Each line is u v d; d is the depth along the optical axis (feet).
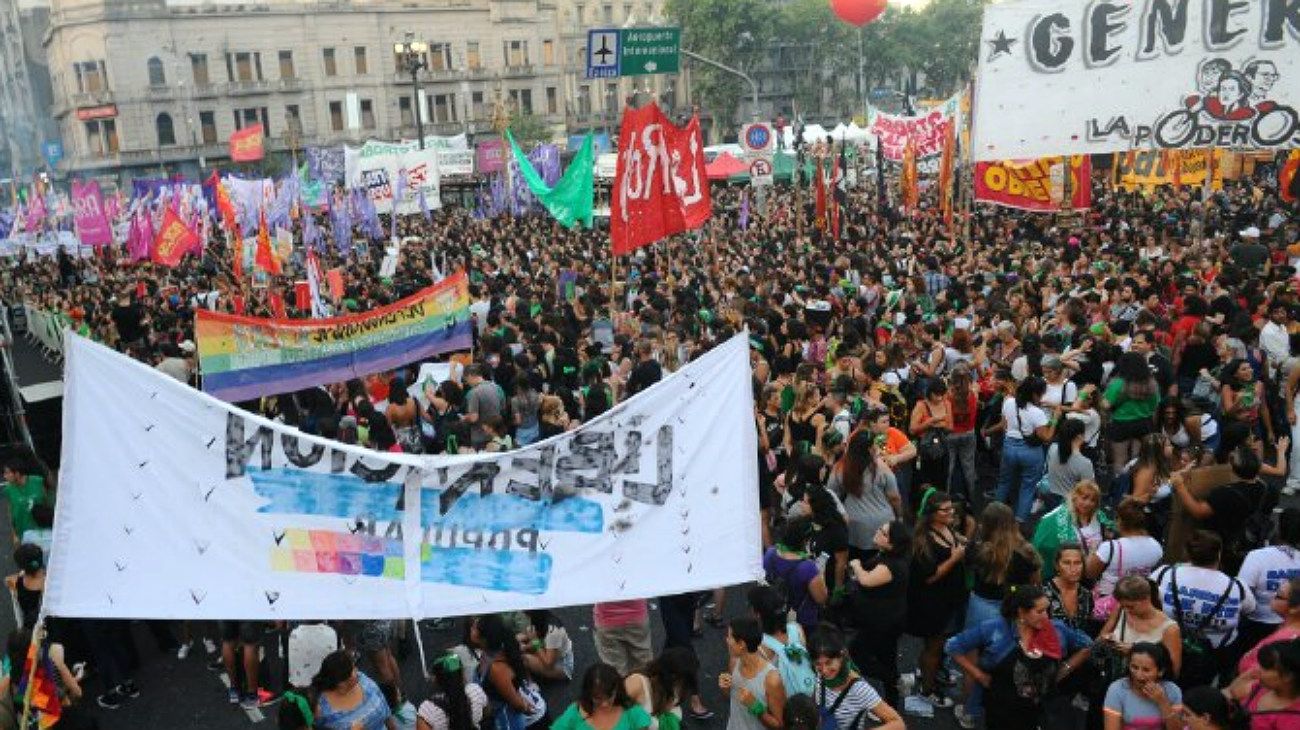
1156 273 49.83
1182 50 41.06
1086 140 43.55
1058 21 43.14
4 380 44.75
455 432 32.22
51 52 257.55
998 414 34.42
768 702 17.66
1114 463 32.42
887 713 17.35
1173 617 19.45
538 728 21.24
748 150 82.64
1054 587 21.33
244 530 16.25
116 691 26.14
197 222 101.71
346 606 16.53
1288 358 35.53
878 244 73.72
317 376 38.34
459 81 273.75
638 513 17.70
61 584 15.42
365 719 18.04
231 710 25.67
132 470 15.79
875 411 29.25
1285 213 82.43
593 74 55.47
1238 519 22.41
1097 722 19.84
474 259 82.64
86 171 243.19
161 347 47.24
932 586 22.77
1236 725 15.83
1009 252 67.26
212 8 244.22
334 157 123.24
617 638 22.54
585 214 58.18
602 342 49.14
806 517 22.54
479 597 17.02
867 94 312.29
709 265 66.95
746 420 18.07
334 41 258.16
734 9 265.75
